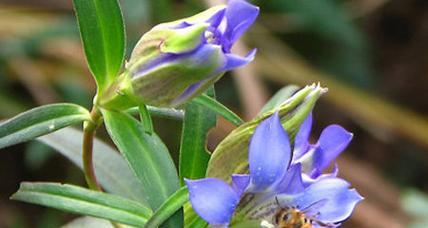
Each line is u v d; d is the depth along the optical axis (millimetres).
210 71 322
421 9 671
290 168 327
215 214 312
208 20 322
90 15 341
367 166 611
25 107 571
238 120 342
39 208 569
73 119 342
